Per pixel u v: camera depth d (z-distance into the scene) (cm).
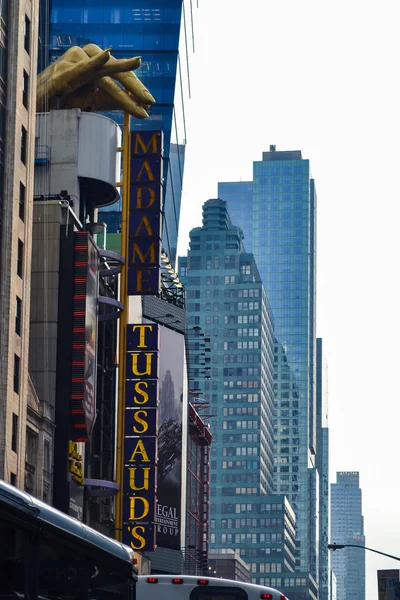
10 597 2173
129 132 13438
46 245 12069
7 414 10150
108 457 14112
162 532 18575
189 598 3588
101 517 13500
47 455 11431
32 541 2284
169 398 19050
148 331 13300
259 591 3584
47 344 11844
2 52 10725
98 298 12756
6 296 10400
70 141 13300
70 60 13862
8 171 10675
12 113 10788
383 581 18325
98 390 13775
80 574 2564
